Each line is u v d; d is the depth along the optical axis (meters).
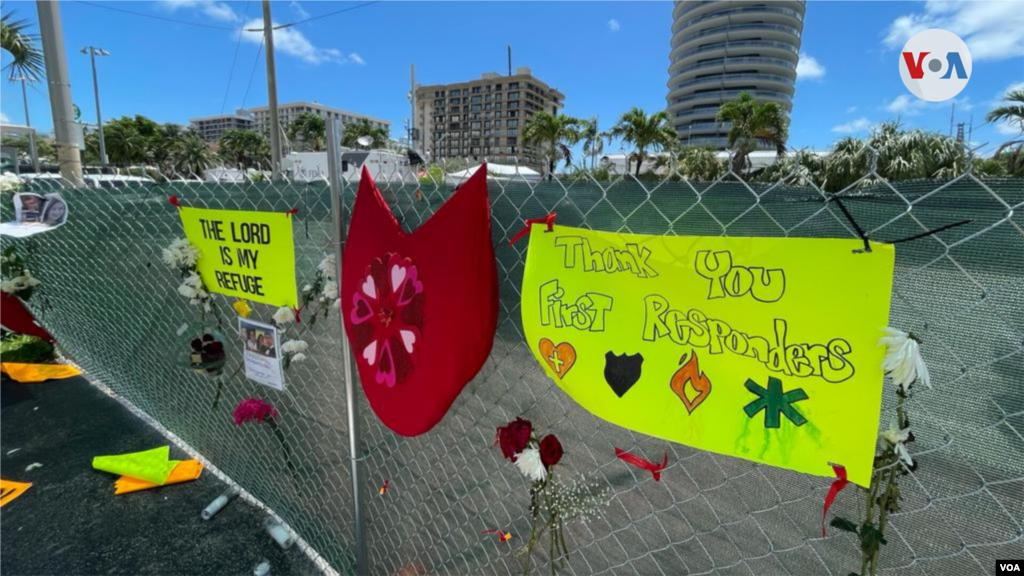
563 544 1.42
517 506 1.63
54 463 2.62
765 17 71.25
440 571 1.80
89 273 3.15
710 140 75.69
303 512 2.15
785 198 0.92
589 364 1.09
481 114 90.75
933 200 0.79
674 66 80.38
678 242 0.96
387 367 1.47
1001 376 0.78
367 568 1.81
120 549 2.06
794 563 1.21
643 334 1.02
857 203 0.85
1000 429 0.80
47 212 3.06
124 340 3.06
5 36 6.90
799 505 1.21
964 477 0.87
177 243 2.10
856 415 0.82
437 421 1.37
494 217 1.36
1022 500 0.83
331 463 2.11
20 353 3.90
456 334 1.27
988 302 0.77
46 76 4.23
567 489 1.46
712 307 0.94
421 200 1.52
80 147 4.48
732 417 0.93
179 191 2.33
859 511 1.10
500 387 1.56
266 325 1.93
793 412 0.87
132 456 2.60
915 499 0.95
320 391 2.12
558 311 1.13
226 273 2.01
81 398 3.34
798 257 0.84
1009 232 0.74
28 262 3.74
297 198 1.88
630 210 1.10
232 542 2.12
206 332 2.32
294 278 1.78
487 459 1.66
